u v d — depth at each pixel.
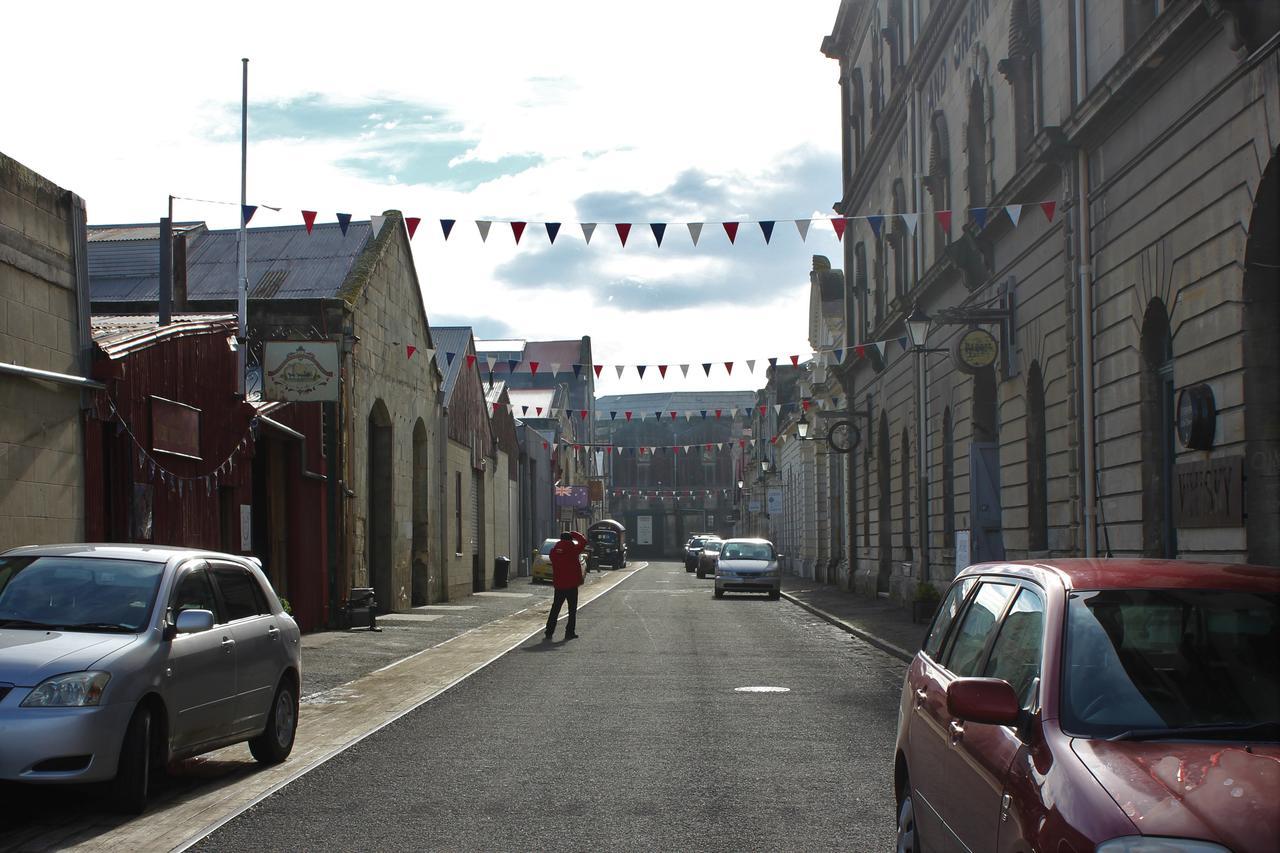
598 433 126.56
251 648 10.48
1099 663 4.73
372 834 8.19
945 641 6.47
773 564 41.38
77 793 9.48
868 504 42.03
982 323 24.12
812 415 56.47
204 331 20.11
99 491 16.38
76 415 15.94
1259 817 3.67
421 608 35.81
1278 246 13.48
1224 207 14.16
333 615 27.55
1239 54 13.51
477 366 47.06
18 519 14.55
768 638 24.89
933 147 29.89
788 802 9.16
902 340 33.47
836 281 51.06
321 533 27.34
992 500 25.09
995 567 6.29
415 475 37.47
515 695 15.66
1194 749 4.25
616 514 125.25
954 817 5.34
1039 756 4.38
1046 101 21.16
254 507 24.91
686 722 13.27
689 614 32.88
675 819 8.61
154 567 9.77
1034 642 5.05
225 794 9.58
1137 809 3.79
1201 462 14.75
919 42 30.55
